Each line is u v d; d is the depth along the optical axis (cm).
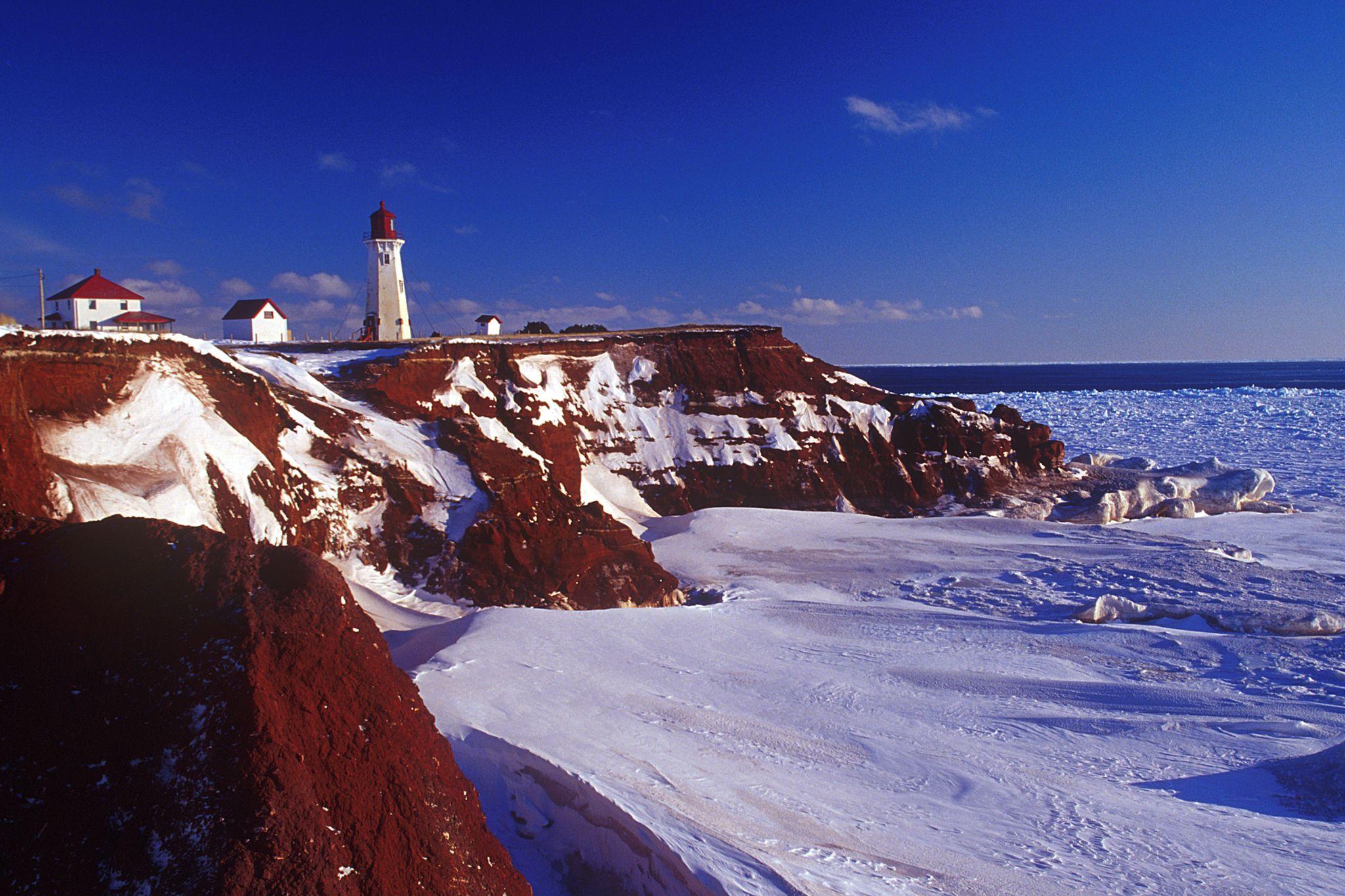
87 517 1545
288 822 774
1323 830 1316
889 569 3269
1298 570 3158
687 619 2488
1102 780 1520
